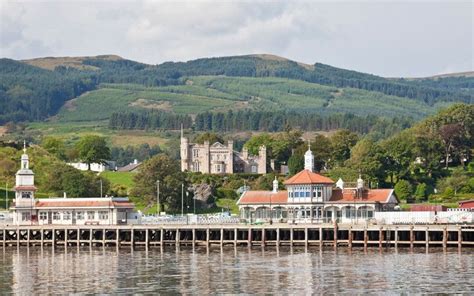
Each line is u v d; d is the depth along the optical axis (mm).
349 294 170375
